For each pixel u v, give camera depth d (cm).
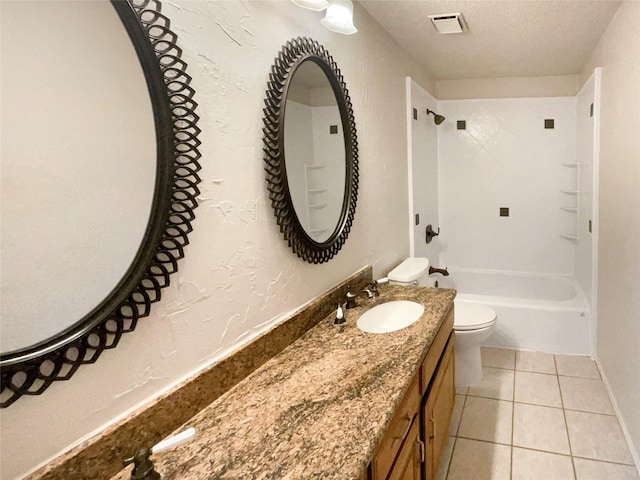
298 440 84
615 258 215
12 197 61
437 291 189
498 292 373
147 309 84
